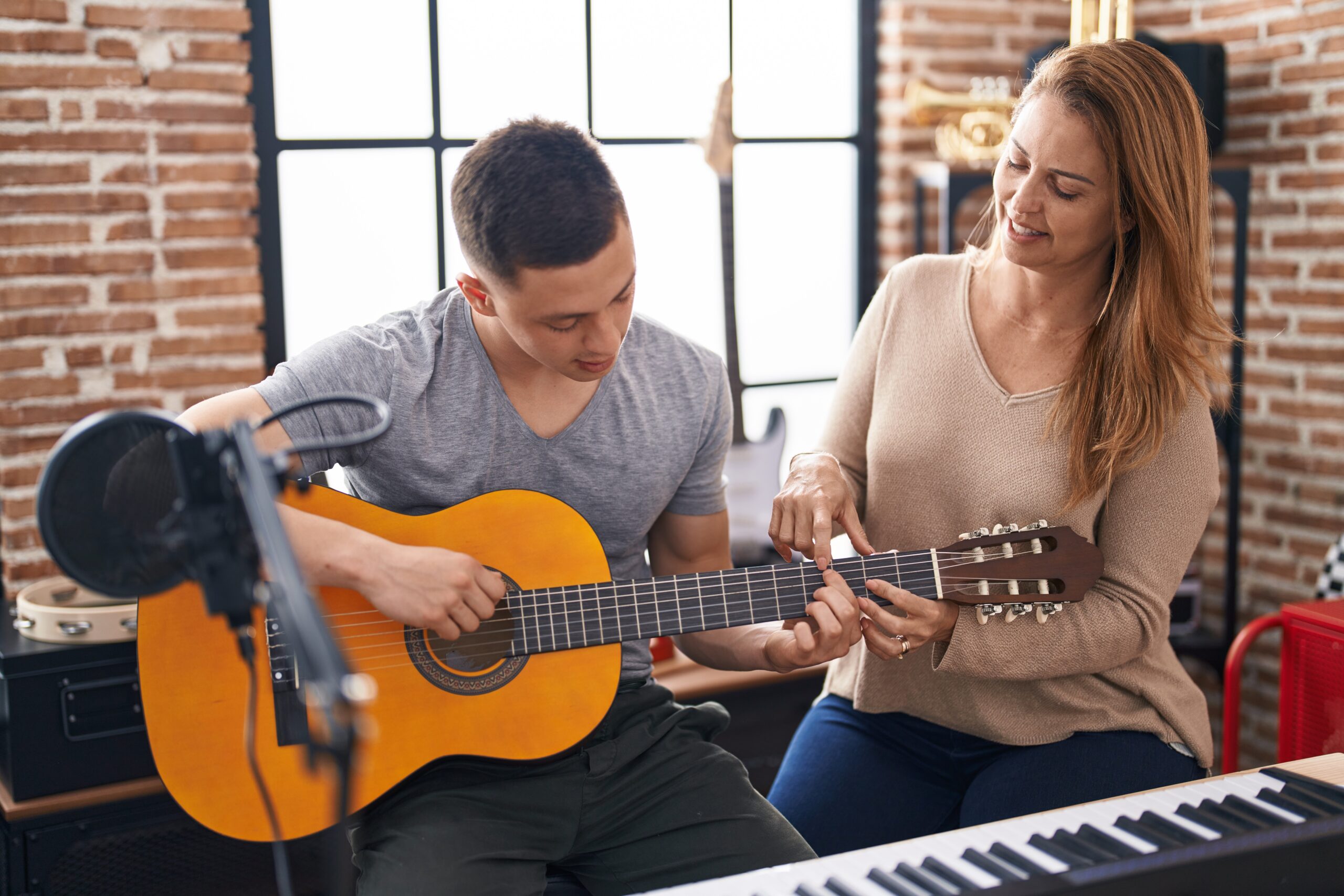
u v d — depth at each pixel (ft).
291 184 9.41
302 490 5.05
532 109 10.18
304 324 9.62
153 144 8.57
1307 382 10.68
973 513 5.97
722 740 9.85
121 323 8.61
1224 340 5.66
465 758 5.22
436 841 4.98
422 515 5.41
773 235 11.38
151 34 8.47
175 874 7.82
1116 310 5.70
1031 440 5.87
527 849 5.19
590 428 5.64
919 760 6.36
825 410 11.89
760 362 11.51
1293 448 10.85
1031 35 11.76
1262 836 4.05
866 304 11.80
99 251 8.49
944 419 6.05
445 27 9.76
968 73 11.51
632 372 5.76
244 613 3.23
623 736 5.65
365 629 5.21
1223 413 6.12
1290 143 10.59
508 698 5.30
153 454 3.36
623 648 5.90
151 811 7.69
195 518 3.20
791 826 5.60
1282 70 10.58
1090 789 5.77
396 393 5.35
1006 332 6.05
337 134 9.52
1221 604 11.66
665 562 6.31
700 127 10.87
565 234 4.59
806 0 11.18
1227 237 11.48
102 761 7.53
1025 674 5.72
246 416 4.99
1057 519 5.84
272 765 5.03
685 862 5.38
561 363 5.03
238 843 8.00
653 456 5.75
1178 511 5.75
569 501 5.73
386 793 5.17
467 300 5.30
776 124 11.23
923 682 6.24
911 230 11.50
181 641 4.98
